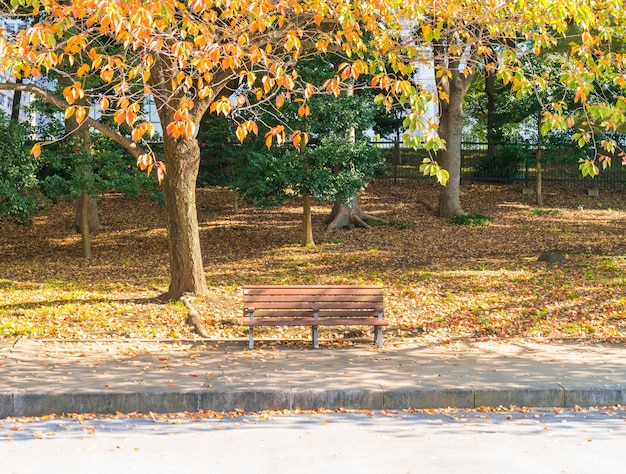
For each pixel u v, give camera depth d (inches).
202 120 1003.9
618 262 676.7
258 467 236.7
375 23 390.9
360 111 765.3
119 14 289.1
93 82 653.9
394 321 481.7
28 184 708.0
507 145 1005.2
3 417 296.0
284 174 732.0
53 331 439.8
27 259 772.6
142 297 551.2
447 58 418.6
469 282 599.8
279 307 413.1
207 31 341.1
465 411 309.3
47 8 343.3
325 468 235.5
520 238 818.2
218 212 960.3
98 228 891.4
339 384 321.1
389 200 1007.6
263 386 316.2
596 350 400.5
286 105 715.4
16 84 474.3
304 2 397.1
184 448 255.8
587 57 392.2
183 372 343.0
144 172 755.4
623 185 1058.1
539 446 258.5
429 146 311.7
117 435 271.1
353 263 716.0
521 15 402.0
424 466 237.0
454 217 896.9
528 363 367.2
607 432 277.1
